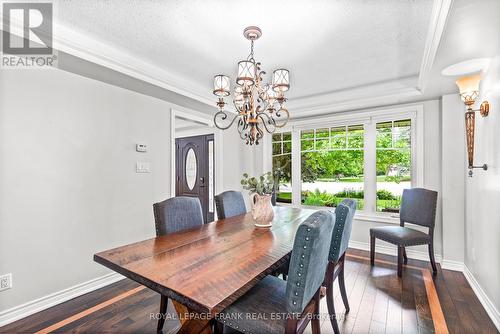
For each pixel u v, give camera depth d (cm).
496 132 185
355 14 169
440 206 301
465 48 178
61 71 223
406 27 184
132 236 279
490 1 129
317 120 390
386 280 255
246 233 191
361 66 255
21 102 198
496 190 185
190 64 252
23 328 183
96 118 248
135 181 284
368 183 353
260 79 202
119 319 195
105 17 176
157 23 183
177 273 121
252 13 169
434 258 289
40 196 208
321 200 393
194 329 129
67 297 223
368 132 353
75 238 231
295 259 117
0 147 188
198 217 222
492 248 193
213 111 372
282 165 434
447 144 283
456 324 185
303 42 208
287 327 118
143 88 272
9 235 192
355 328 182
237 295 106
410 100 312
